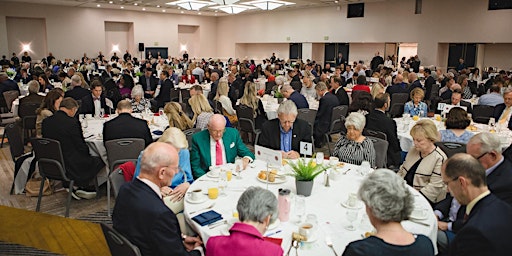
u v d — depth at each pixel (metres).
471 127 5.14
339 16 18.28
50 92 5.16
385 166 3.93
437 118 5.86
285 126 3.85
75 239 3.66
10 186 5.02
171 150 2.19
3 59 17.28
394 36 16.48
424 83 11.23
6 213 4.20
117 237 1.95
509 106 5.59
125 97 9.44
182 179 3.24
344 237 2.16
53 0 17.36
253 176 3.16
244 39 23.19
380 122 4.51
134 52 21.89
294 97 6.71
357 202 2.55
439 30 15.10
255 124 6.86
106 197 4.66
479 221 1.89
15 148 4.66
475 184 2.02
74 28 20.05
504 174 2.55
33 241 3.61
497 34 13.68
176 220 2.10
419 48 15.77
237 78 11.08
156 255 2.03
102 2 17.72
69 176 4.15
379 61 16.08
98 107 6.31
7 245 3.53
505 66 14.70
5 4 18.20
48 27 19.36
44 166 4.15
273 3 15.77
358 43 18.52
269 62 18.70
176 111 4.77
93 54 20.75
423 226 2.28
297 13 20.11
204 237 2.23
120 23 21.78
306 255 1.99
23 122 5.90
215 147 3.66
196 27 24.34
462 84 8.64
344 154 3.69
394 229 1.68
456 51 15.34
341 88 8.02
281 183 2.99
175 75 12.21
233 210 2.50
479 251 1.84
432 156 3.22
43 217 4.12
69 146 4.14
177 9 20.52
